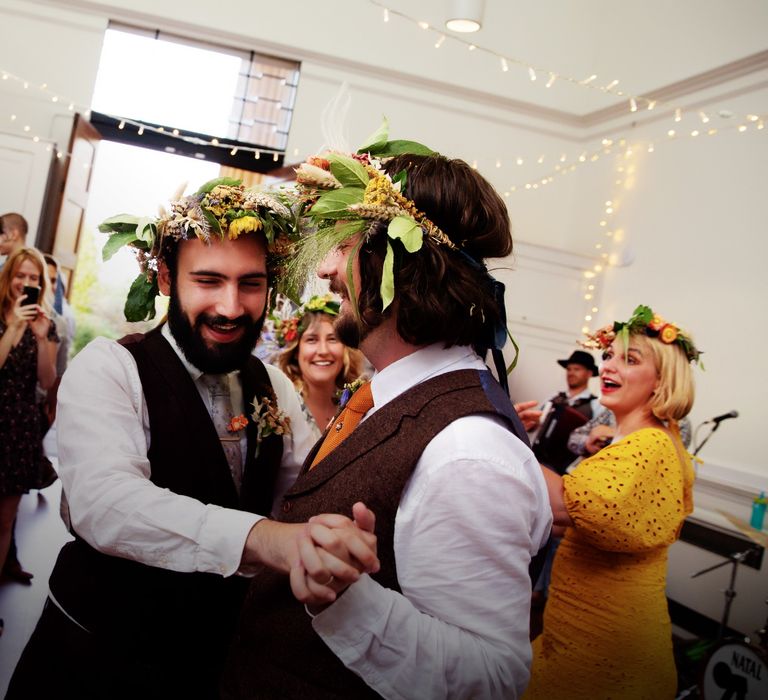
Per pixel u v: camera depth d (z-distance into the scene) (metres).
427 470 0.98
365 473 1.03
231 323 1.29
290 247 1.31
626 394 2.10
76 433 1.19
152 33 7.03
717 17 6.17
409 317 1.06
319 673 1.02
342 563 0.84
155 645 1.27
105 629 1.25
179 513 1.04
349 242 1.11
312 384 2.79
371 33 7.35
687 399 2.06
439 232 1.07
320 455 1.20
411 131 7.52
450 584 0.93
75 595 1.27
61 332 3.77
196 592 1.29
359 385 1.35
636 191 6.92
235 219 1.25
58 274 4.54
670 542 1.85
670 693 1.83
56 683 1.25
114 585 1.26
